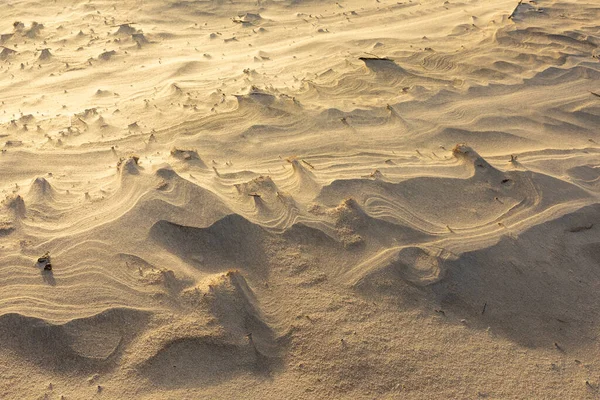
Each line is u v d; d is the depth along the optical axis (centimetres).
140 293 235
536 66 543
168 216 270
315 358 216
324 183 306
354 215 279
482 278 256
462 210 300
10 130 428
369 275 251
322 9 788
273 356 218
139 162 329
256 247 263
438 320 236
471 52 583
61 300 229
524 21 670
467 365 217
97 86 550
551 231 288
